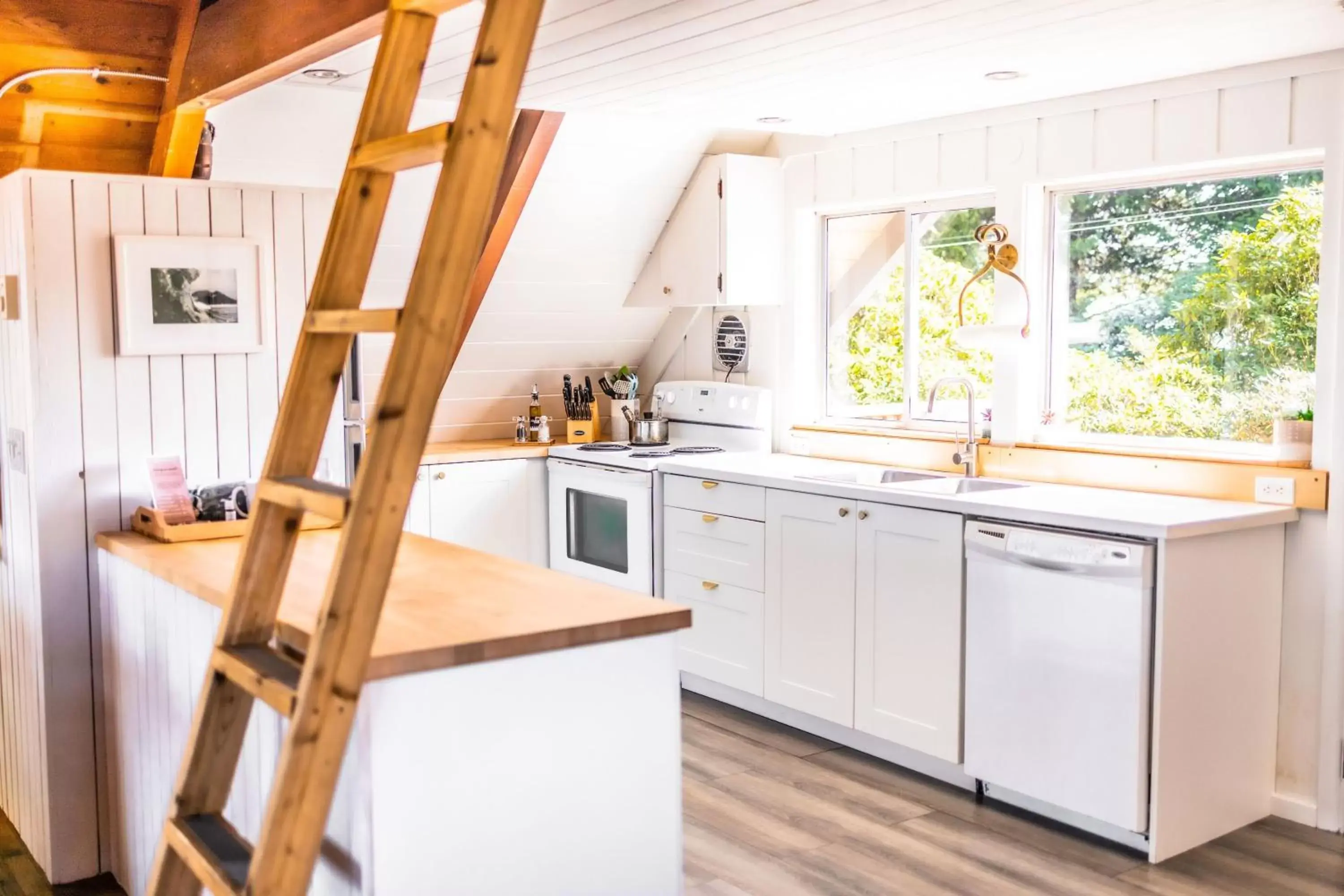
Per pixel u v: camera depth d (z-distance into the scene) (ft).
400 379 5.79
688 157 16.63
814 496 13.66
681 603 15.81
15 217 10.37
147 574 9.52
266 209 11.20
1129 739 10.55
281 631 7.05
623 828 7.21
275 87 13.23
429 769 6.44
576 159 15.85
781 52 10.62
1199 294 12.76
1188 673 10.70
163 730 9.37
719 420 17.67
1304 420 11.93
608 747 7.11
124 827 10.61
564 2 8.93
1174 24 9.84
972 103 13.57
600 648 7.04
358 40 8.61
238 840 6.64
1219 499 12.07
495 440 18.90
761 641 14.60
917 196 15.12
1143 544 10.41
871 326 16.48
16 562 11.29
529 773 6.80
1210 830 11.17
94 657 10.84
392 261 16.12
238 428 11.23
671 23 9.59
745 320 17.72
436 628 6.79
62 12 11.09
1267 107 11.59
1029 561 11.21
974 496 12.28
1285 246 12.02
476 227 5.84
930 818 11.75
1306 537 11.53
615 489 16.55
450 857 6.54
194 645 8.56
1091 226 13.70
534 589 7.96
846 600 13.38
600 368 19.42
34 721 11.05
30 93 11.56
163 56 11.75
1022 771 11.51
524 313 17.62
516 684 6.72
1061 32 10.06
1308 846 11.12
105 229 10.47
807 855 10.89
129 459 10.75
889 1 8.95
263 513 6.86
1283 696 11.78
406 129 6.42
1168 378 13.10
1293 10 9.44
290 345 11.43
